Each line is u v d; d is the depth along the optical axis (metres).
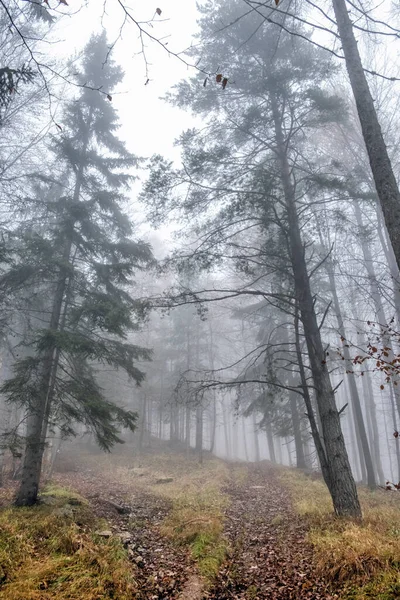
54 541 6.85
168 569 6.68
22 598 5.01
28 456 9.95
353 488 8.33
